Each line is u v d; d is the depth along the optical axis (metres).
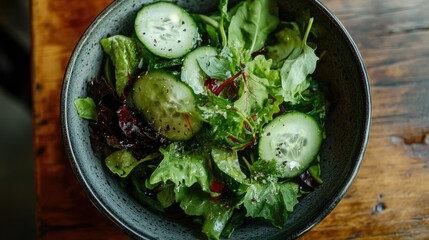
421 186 0.47
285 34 0.43
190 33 0.42
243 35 0.43
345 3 0.49
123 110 0.40
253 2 0.42
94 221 0.48
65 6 0.49
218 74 0.40
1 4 0.71
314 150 0.41
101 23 0.40
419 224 0.47
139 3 0.41
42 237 0.48
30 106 0.70
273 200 0.40
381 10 0.49
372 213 0.47
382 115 0.48
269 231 0.41
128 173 0.40
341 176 0.40
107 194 0.40
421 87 0.48
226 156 0.40
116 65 0.41
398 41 0.49
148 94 0.40
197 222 0.42
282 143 0.40
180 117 0.39
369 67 0.49
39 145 0.48
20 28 0.72
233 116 0.38
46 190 0.48
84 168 0.39
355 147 0.39
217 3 0.43
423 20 0.49
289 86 0.40
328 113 0.43
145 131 0.40
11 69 0.67
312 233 0.47
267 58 0.43
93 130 0.41
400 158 0.48
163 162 0.39
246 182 0.39
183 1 0.43
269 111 0.40
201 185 0.39
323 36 0.42
